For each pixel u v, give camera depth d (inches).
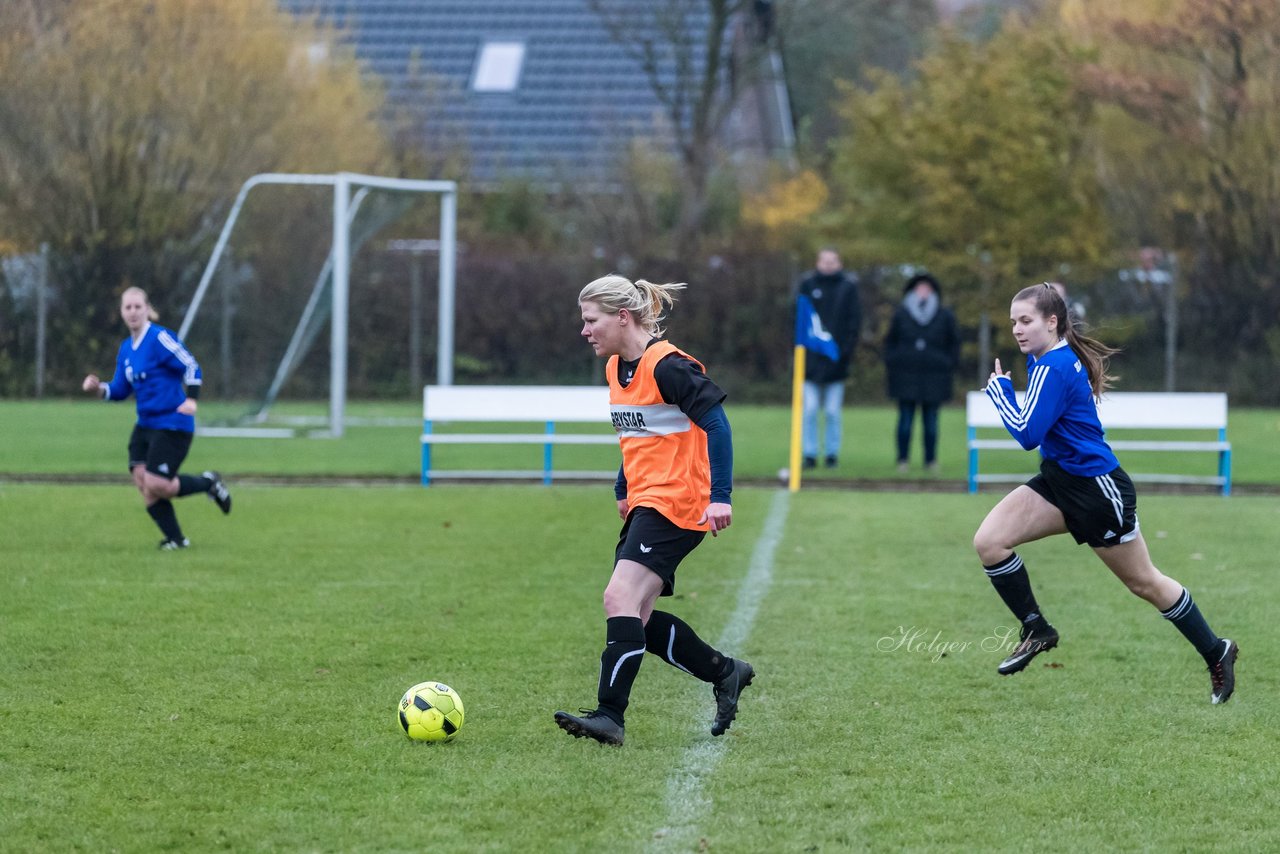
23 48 3366.1
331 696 854.5
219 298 2881.4
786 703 852.0
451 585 1220.5
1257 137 3331.7
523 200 4591.5
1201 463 2324.1
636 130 4726.9
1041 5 3902.6
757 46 4542.3
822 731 793.6
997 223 3607.3
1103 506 824.3
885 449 2534.5
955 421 3149.6
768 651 986.7
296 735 774.5
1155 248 3545.8
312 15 3939.5
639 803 670.5
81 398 3550.7
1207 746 768.3
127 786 689.0
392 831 631.2
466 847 612.1
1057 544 1475.1
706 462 772.6
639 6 4399.6
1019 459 2368.4
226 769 716.0
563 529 1563.7
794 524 1615.4
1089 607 1146.7
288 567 1304.1
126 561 1327.5
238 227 2915.8
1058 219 3599.9
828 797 681.0
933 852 610.2
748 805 669.3
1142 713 834.8
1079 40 3570.4
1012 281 3553.2
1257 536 1531.7
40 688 865.5
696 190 4335.6
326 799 673.6
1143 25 3307.1
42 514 1627.7
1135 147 3506.4
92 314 3535.9
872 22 5777.6
